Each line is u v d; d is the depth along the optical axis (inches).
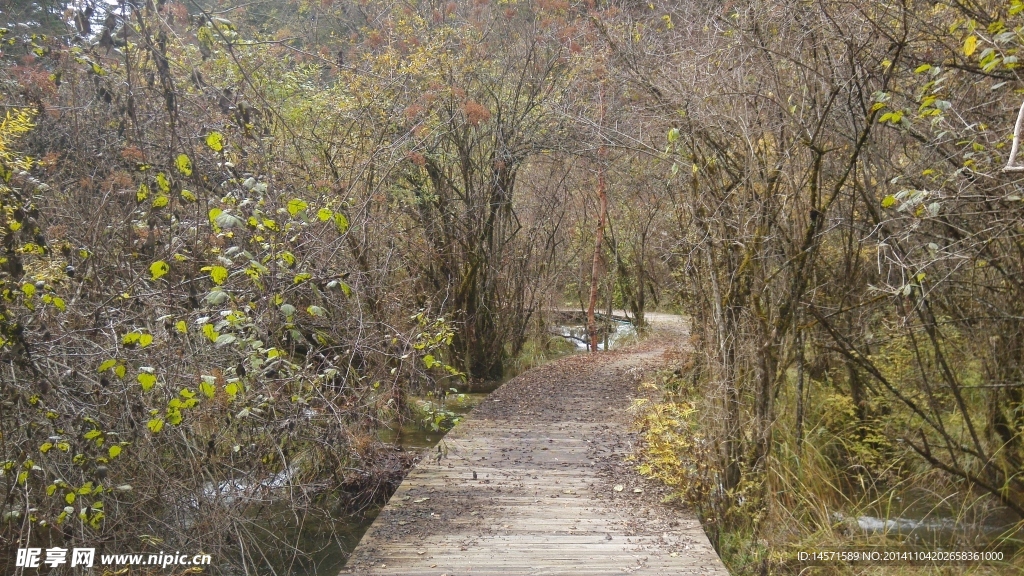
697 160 207.3
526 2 501.7
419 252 447.8
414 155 373.1
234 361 186.1
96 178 208.2
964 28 181.0
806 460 228.5
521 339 570.3
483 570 162.7
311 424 208.7
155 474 183.5
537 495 216.2
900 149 225.5
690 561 168.2
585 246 721.6
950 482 229.6
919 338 240.2
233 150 201.8
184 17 177.0
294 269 185.9
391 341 240.7
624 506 206.5
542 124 489.4
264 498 208.4
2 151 163.9
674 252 267.9
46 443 151.6
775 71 205.6
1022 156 164.4
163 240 185.0
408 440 321.7
